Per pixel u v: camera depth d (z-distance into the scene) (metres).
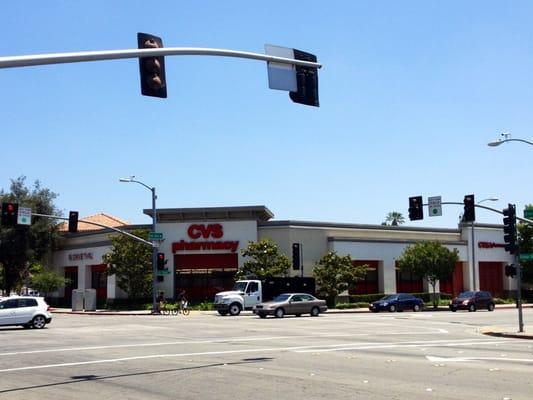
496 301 61.94
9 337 25.17
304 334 25.47
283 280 46.72
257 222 54.12
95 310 53.25
